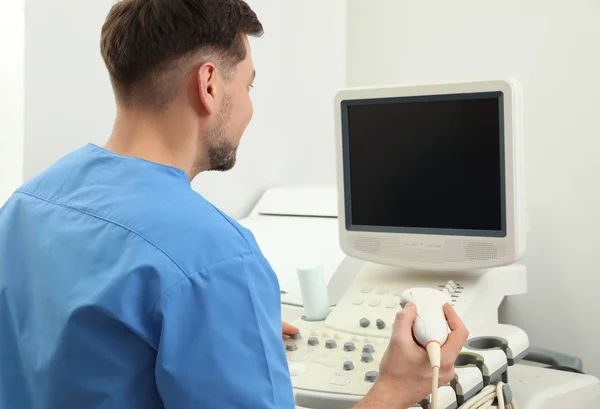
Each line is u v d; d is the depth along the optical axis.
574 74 1.88
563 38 1.89
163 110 0.85
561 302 1.93
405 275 1.55
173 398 0.71
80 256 0.77
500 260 1.38
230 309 0.73
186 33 0.83
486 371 1.16
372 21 2.28
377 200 1.52
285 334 1.38
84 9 1.66
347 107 1.52
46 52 1.59
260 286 0.76
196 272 0.73
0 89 1.51
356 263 1.75
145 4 0.84
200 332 0.72
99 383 0.73
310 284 1.51
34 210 0.86
